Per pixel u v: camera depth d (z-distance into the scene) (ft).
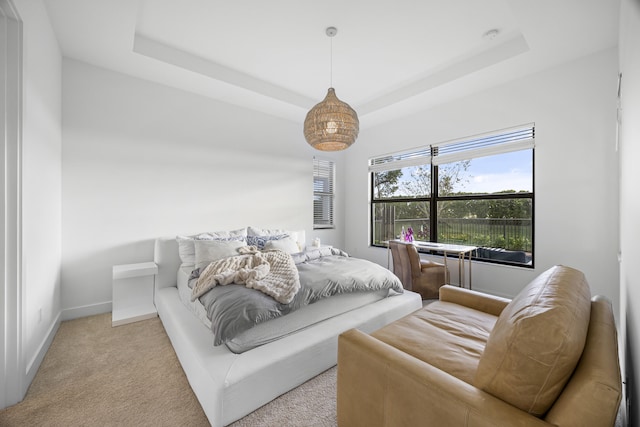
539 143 9.86
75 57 8.98
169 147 11.02
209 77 10.23
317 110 7.80
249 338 5.44
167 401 5.18
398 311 7.97
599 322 3.53
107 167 9.69
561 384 2.61
